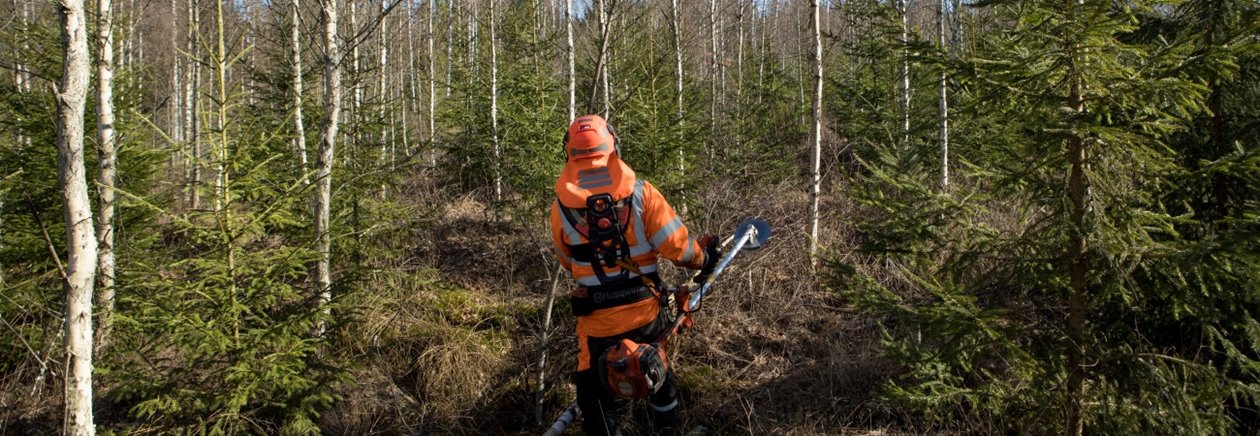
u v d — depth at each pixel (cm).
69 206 323
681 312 330
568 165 317
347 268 660
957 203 347
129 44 1029
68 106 318
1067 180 321
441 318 598
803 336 541
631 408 459
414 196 971
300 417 415
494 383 535
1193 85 274
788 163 923
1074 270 324
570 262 333
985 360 445
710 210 671
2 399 497
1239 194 359
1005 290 350
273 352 429
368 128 793
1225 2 348
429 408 511
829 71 1223
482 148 884
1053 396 323
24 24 654
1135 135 292
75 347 327
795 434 436
